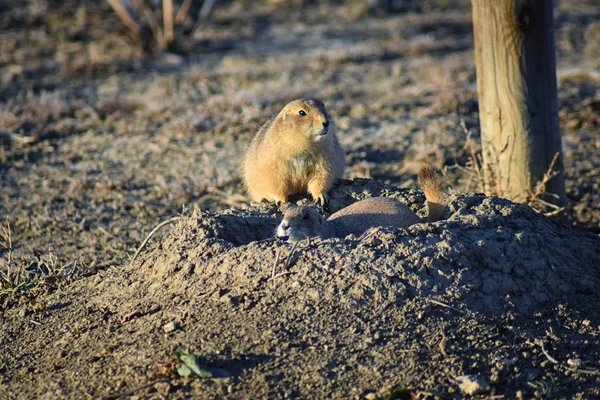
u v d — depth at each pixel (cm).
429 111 2481
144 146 2350
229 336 1003
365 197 1452
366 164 2069
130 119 2616
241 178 1872
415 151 2183
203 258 1152
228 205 1873
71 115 2670
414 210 1388
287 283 1062
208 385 923
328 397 902
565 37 3459
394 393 893
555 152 1611
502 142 1612
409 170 2062
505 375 949
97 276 1289
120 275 1248
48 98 2736
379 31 3725
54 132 2481
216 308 1059
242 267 1099
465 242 1109
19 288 1319
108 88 2994
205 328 1026
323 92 2770
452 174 1997
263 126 1584
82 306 1196
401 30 3684
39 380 1023
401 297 1030
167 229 1719
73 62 3209
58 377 1014
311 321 1007
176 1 3781
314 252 1092
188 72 3169
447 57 3222
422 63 3106
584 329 1057
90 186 2030
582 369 977
